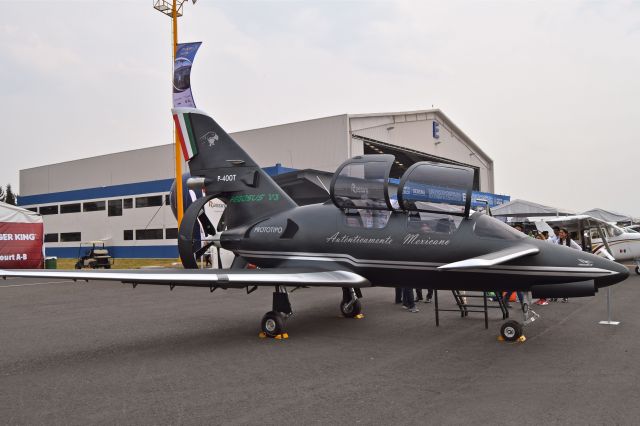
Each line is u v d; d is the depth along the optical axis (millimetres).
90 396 4750
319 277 7168
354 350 6484
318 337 7352
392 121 30281
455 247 6992
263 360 6027
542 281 6695
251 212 9234
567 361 5738
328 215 8086
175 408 4363
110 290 14938
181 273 7008
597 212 24797
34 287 16297
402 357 6066
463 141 39594
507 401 4395
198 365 5844
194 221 9266
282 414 4168
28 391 4934
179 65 19625
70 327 8523
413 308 9602
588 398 4434
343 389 4828
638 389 4672
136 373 5543
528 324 8086
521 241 6840
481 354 6152
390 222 7508
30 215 21484
